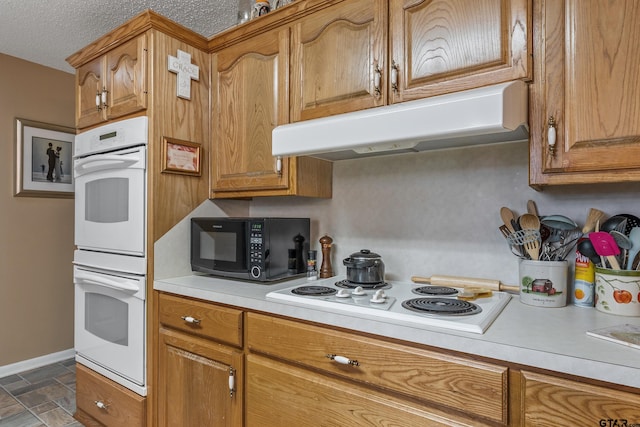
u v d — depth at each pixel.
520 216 1.28
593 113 0.96
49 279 2.76
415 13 1.25
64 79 2.83
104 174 1.86
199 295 1.47
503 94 0.92
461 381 0.88
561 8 1.01
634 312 1.04
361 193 1.71
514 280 1.34
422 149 1.48
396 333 0.98
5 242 2.54
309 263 1.69
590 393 0.73
